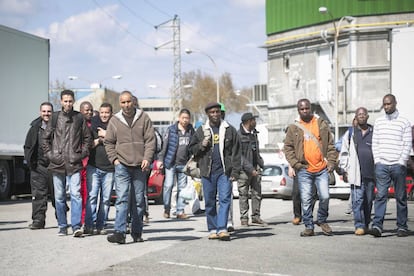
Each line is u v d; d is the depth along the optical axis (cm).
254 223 1427
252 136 1422
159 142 1538
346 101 5025
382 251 1059
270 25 5722
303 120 1245
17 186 2467
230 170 1160
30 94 2419
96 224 1252
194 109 11669
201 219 1582
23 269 891
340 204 2197
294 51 5512
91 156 1234
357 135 1273
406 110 2425
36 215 1341
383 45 4950
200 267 902
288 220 1575
